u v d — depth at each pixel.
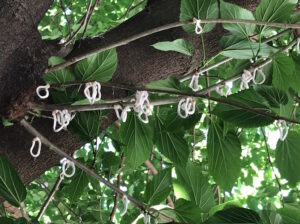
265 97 0.58
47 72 0.55
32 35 0.52
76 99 0.60
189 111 0.56
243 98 0.58
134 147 0.67
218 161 0.66
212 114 0.63
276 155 0.65
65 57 0.65
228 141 0.66
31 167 0.61
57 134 0.62
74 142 0.64
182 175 0.64
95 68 0.58
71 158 0.55
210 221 0.55
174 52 0.67
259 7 0.55
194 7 0.55
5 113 0.53
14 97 0.53
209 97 0.54
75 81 0.57
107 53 0.57
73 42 0.67
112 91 0.64
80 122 0.62
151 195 0.59
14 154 0.59
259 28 0.58
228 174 0.66
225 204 0.62
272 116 0.54
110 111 0.66
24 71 0.52
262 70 0.66
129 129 0.66
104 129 0.67
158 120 0.68
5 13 0.49
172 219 0.57
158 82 0.56
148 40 0.67
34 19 0.51
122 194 0.56
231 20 0.54
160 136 0.67
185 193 0.63
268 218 0.54
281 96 0.59
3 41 0.50
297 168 0.64
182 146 0.66
